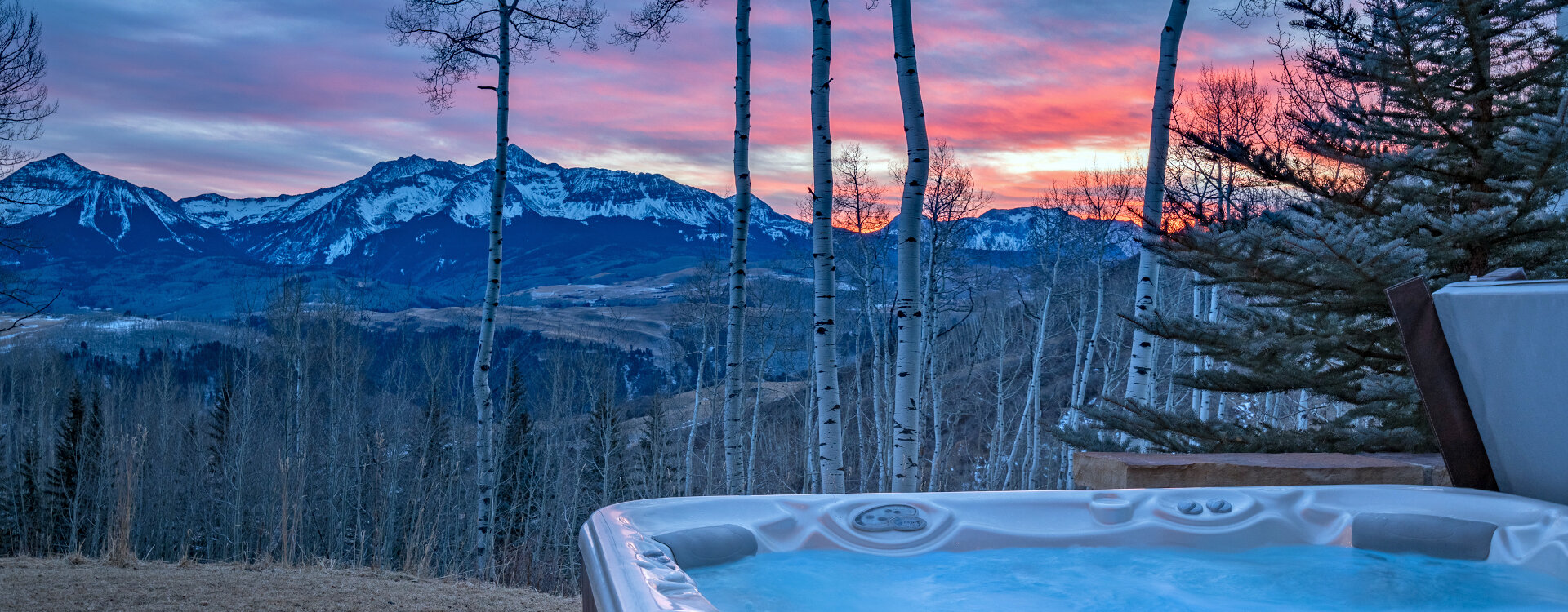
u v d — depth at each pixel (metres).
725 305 25.14
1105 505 3.18
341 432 26.84
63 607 4.76
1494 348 2.63
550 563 12.82
